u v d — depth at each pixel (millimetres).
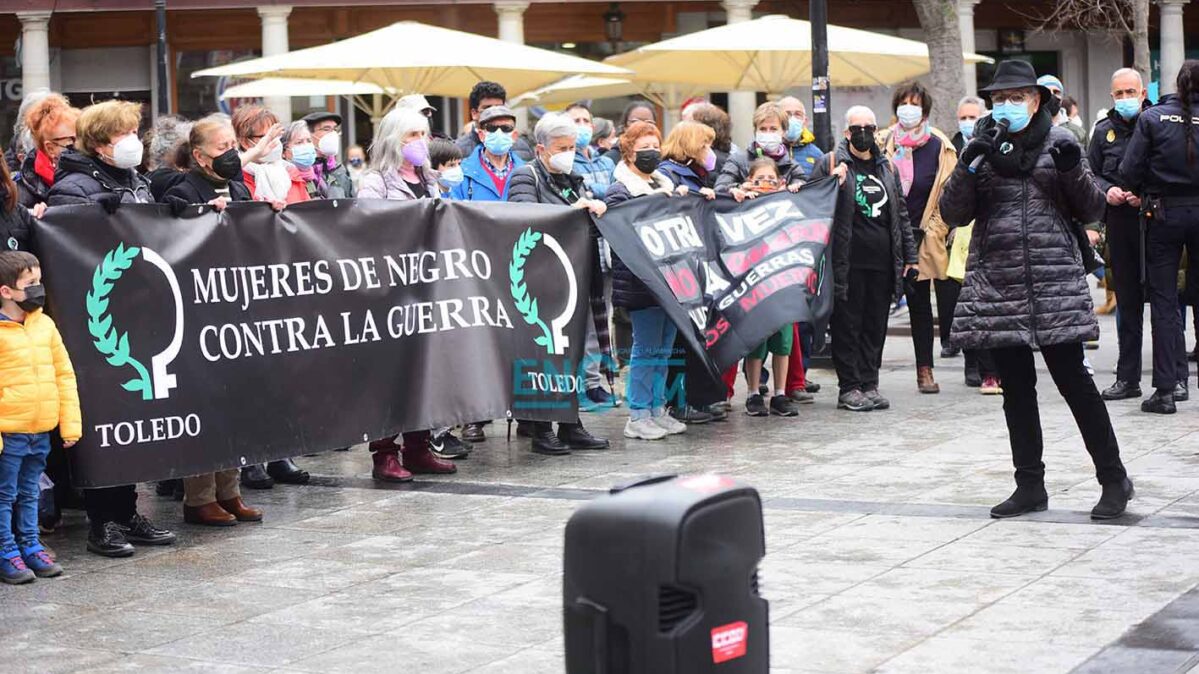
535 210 8883
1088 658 4926
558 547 6730
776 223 9727
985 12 26719
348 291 7938
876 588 5840
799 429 9734
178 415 7125
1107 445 6891
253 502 7980
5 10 24156
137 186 7344
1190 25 27094
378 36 13188
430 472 8625
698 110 10680
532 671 5000
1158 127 9516
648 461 8797
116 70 26156
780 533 6785
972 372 11469
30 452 6426
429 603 5871
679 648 3555
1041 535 6617
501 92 10648
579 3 25891
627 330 11086
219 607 5926
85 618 5832
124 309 6945
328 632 5527
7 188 6551
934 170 11109
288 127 9336
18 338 6340
